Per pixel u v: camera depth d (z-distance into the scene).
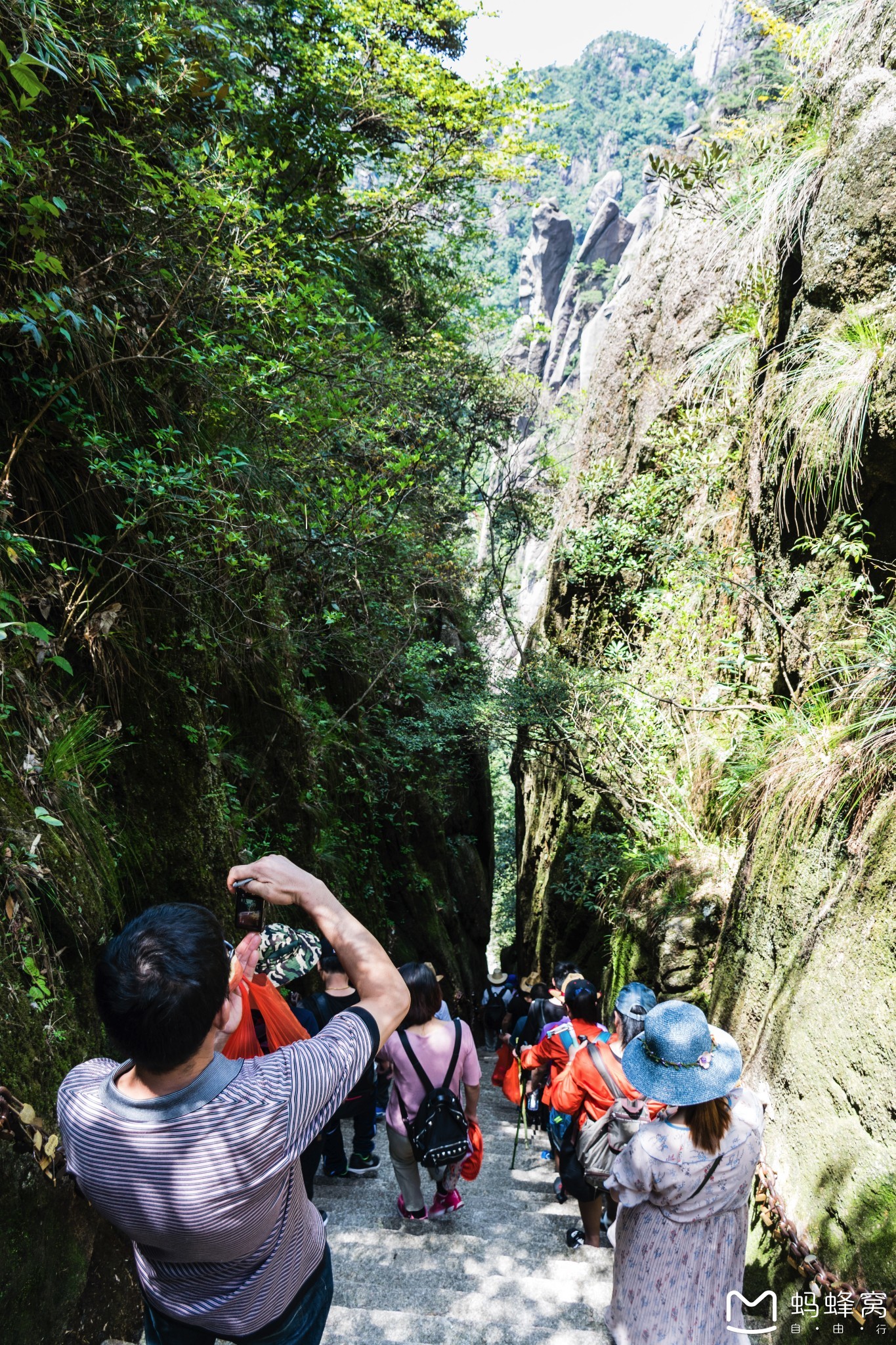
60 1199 2.60
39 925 2.84
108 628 3.99
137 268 4.48
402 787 11.69
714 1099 2.37
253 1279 1.50
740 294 8.38
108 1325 2.81
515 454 17.17
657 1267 2.41
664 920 6.94
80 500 4.01
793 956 4.11
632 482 10.98
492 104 11.48
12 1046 2.54
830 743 4.57
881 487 4.85
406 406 9.98
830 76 6.25
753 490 7.12
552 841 13.62
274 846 6.62
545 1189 5.87
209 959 1.36
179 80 4.55
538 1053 4.75
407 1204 4.41
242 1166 1.35
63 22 3.78
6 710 3.04
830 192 5.43
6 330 3.50
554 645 12.52
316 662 8.89
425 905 11.87
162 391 4.80
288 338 5.81
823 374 5.23
